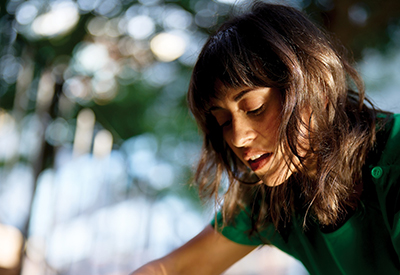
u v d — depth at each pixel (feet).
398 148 3.52
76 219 8.70
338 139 3.67
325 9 8.23
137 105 9.27
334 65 3.81
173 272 4.47
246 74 3.43
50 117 8.66
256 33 3.60
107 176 9.09
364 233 3.64
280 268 12.43
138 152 9.40
